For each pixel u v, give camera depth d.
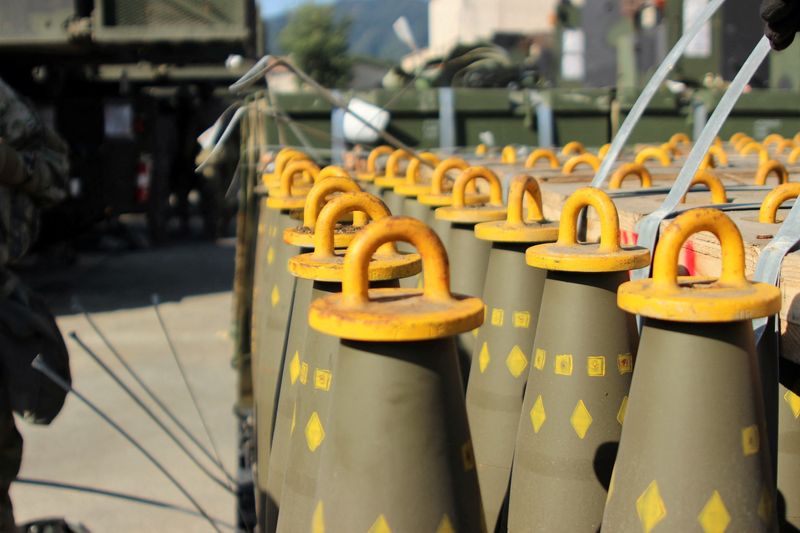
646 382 1.06
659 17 6.96
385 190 2.82
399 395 1.02
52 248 10.88
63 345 2.83
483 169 2.00
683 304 1.00
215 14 7.62
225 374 6.46
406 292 1.14
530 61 7.60
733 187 2.19
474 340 1.96
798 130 5.69
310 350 1.34
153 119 11.22
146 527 4.08
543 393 1.40
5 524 2.66
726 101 1.49
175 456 4.95
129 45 7.86
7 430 2.64
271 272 2.21
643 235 1.49
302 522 1.30
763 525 1.03
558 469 1.38
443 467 1.03
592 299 1.37
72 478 4.68
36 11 7.60
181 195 13.70
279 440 1.63
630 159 3.56
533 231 1.63
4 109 2.82
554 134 5.44
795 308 1.16
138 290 9.73
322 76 23.28
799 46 6.54
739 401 1.02
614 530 1.08
